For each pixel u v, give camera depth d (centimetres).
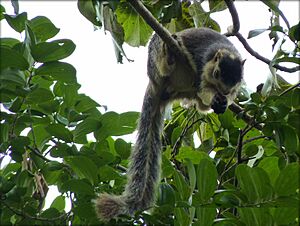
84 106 798
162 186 705
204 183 666
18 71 679
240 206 653
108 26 847
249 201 642
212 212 666
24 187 721
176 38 1109
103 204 730
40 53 690
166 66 1091
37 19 748
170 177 909
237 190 655
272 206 635
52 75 718
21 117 734
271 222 645
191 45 1134
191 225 692
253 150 822
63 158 754
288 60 796
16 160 753
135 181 908
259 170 633
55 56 699
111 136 826
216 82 1070
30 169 757
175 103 1166
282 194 624
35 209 714
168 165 831
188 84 1107
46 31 752
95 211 721
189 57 1102
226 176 853
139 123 1078
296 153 772
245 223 655
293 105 779
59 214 727
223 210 725
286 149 760
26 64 665
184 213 673
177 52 1079
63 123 774
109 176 775
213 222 665
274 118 767
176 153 934
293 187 620
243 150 885
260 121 788
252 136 919
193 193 698
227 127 933
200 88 1081
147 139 1045
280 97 779
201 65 1107
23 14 725
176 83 1109
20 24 733
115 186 868
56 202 796
